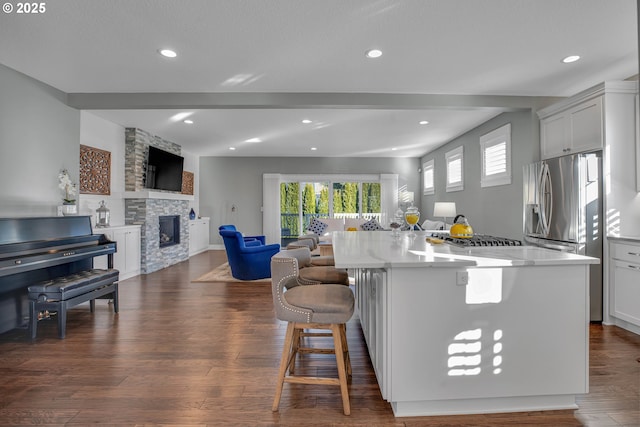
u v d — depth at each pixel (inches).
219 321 126.9
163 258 238.2
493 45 107.5
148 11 88.4
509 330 69.3
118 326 121.6
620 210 121.6
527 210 147.6
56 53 111.3
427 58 116.5
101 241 141.2
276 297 70.4
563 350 70.0
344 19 92.7
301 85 140.5
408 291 68.1
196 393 77.2
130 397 75.5
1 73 118.3
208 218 337.1
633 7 87.2
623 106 120.9
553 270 69.9
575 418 68.1
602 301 124.1
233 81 135.7
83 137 180.4
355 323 126.1
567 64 121.9
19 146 125.2
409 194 349.4
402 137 250.1
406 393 68.2
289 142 268.5
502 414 69.7
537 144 156.3
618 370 87.5
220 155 338.3
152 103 147.4
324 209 350.9
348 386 80.7
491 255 73.9
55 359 94.7
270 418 68.2
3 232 110.5
